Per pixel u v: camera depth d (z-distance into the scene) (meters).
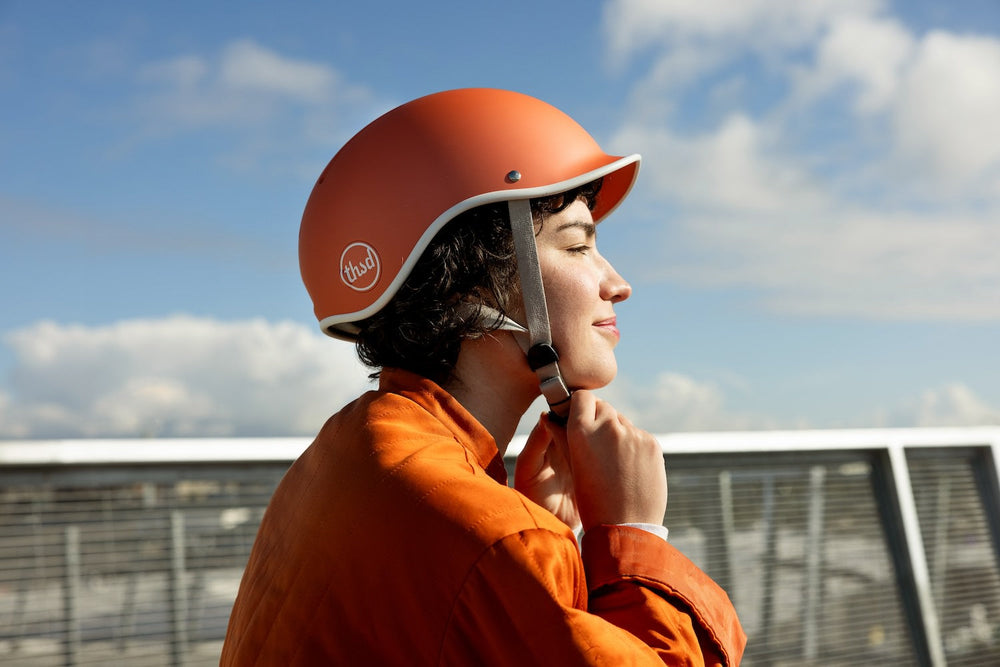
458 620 0.82
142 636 3.14
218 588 3.29
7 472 3.05
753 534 4.11
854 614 4.23
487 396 1.13
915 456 4.59
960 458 4.72
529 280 1.09
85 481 3.16
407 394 1.06
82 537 3.12
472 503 0.86
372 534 0.88
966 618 4.44
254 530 3.37
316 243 1.22
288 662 0.91
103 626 3.09
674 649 0.89
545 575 0.81
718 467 4.12
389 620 0.86
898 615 4.30
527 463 1.30
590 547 1.00
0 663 2.93
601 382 1.13
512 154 1.11
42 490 3.09
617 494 1.04
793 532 4.20
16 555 3.01
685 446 3.98
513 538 0.83
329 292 1.20
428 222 1.10
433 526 0.85
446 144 1.12
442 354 1.09
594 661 0.78
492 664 0.81
